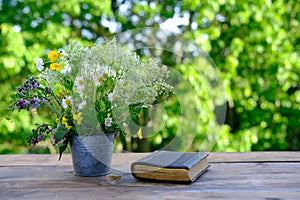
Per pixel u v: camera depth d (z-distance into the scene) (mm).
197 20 3139
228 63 3201
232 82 3336
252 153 1411
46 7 3074
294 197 898
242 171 1146
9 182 1039
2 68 2994
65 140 1063
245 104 3383
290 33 3293
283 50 3270
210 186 990
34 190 964
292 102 3432
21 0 3074
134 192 941
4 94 3014
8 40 2873
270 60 3293
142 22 3225
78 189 970
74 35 3162
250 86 3361
